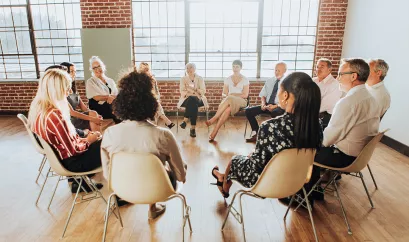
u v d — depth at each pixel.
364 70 2.19
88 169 2.21
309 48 5.72
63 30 5.81
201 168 3.42
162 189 1.75
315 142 1.73
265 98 4.46
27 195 2.82
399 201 2.72
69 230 2.27
